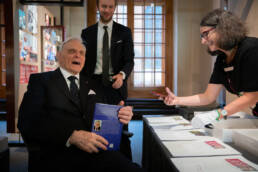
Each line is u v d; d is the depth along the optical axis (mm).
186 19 5719
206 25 1290
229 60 1442
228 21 1242
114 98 2121
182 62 5754
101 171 1180
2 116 5012
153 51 6195
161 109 5637
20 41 3578
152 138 1411
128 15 6098
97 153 1244
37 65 4492
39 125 1242
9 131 3289
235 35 1247
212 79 1666
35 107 1290
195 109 2742
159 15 6133
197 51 5742
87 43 2188
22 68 3652
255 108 1660
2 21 5520
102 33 2201
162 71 6234
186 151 993
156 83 6238
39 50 4617
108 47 2148
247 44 1297
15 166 2359
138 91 6215
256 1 3002
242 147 1044
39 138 1201
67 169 1193
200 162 859
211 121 1370
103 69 2121
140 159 2586
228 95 3627
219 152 983
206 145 1090
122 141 1570
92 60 2172
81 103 1457
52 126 1230
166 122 1693
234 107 1346
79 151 1267
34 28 4301
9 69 3277
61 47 1544
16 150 2963
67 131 1208
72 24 5617
